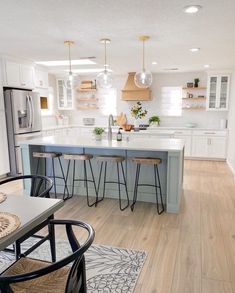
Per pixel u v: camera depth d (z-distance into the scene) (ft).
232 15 8.84
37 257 7.64
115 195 12.73
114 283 6.49
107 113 24.93
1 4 7.86
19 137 16.24
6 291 3.52
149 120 23.25
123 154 12.24
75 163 13.10
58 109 25.17
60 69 20.97
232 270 6.98
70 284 3.75
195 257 7.58
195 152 21.58
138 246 8.21
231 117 19.47
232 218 10.28
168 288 6.29
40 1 7.66
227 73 20.71
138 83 12.42
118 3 7.88
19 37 11.50
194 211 11.00
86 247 3.79
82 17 9.02
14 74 16.44
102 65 19.19
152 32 10.78
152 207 11.54
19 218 4.51
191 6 8.07
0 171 15.66
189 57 15.87
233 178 16.10
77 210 11.23
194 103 22.61
